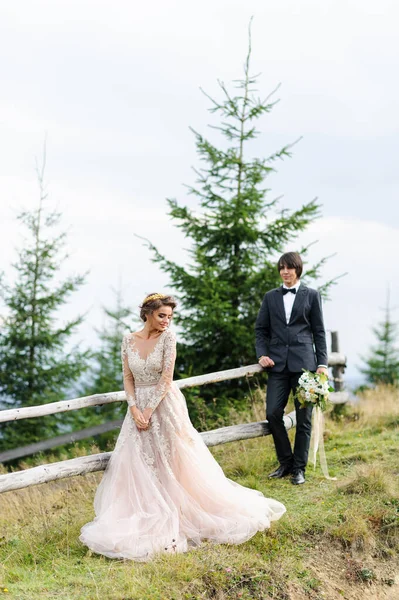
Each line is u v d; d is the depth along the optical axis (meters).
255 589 4.77
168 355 5.73
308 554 5.31
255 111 11.29
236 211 10.97
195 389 10.05
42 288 14.01
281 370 6.71
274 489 6.50
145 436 5.64
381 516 5.75
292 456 6.87
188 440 5.72
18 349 13.68
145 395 5.74
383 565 5.33
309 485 6.54
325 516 5.73
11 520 6.50
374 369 22.27
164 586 4.57
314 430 6.69
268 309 6.89
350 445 7.83
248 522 5.35
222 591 4.68
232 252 11.45
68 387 13.98
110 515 5.31
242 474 7.09
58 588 4.62
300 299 6.71
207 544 5.18
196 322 10.62
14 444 12.73
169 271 10.91
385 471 6.73
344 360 9.45
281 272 6.79
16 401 13.55
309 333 6.75
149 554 5.02
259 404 9.31
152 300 5.80
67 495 7.05
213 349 10.77
